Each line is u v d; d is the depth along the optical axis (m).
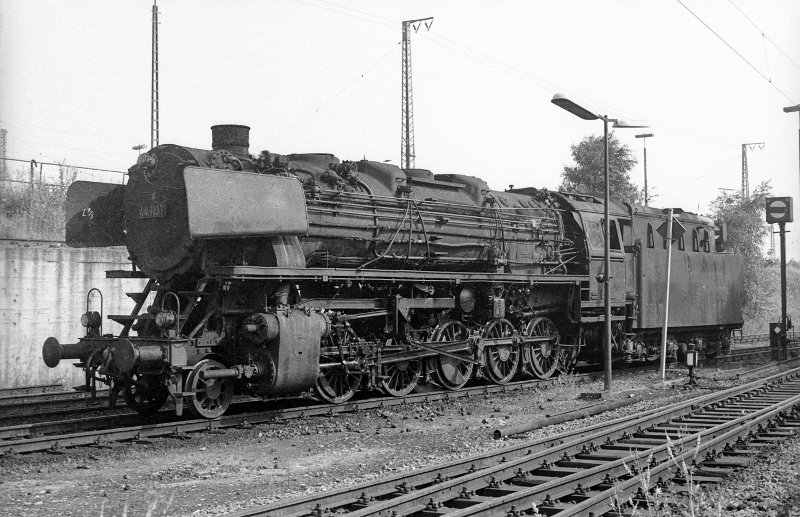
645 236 22.53
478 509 6.61
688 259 24.02
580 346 19.89
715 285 25.61
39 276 17.58
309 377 12.58
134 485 8.26
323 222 13.64
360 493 7.24
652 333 22.67
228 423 11.91
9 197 17.44
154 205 12.43
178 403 11.24
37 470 8.86
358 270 13.92
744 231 41.78
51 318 17.75
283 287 12.68
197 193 11.29
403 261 15.27
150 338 11.61
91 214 13.55
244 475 8.79
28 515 7.06
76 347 12.32
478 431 11.80
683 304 23.58
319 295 14.15
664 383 18.20
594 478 8.04
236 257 12.44
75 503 7.48
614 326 20.94
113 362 11.73
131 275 13.16
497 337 17.45
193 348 11.85
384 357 14.61
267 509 6.44
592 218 20.11
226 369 11.90
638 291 21.58
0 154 17.06
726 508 7.25
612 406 14.12
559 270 19.34
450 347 16.02
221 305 12.27
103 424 11.84
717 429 10.66
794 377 19.19
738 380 19.11
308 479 8.58
